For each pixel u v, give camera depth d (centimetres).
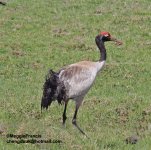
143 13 4628
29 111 2500
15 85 3019
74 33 4125
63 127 2269
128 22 4388
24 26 4281
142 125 2362
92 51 3716
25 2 4991
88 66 2286
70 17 4544
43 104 2212
